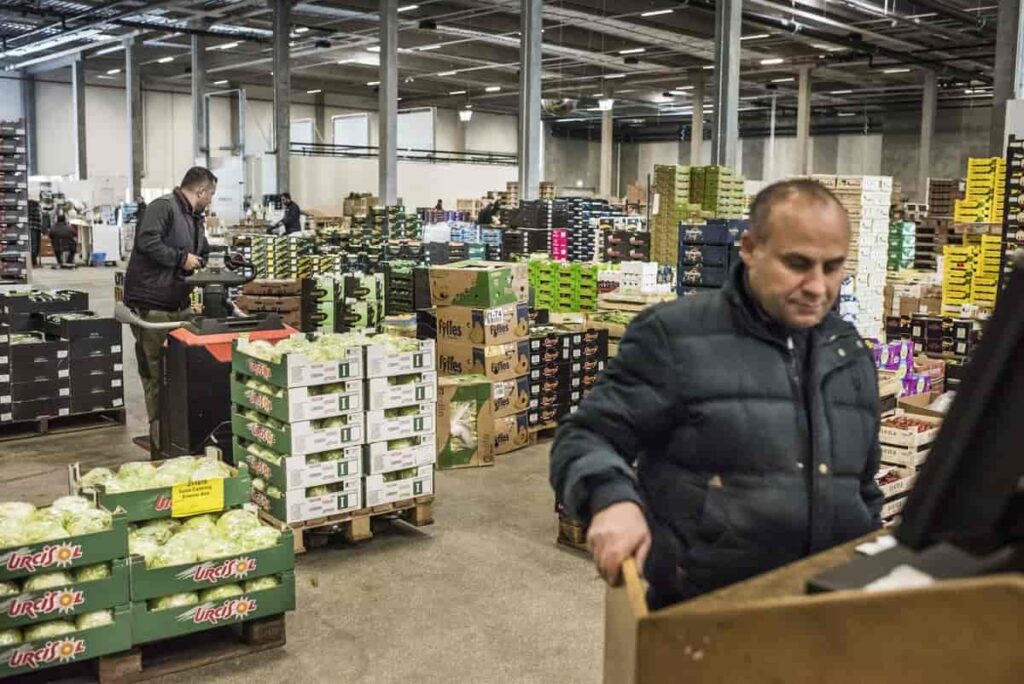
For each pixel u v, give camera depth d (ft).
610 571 4.97
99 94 104.88
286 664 12.07
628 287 29.89
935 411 16.03
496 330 22.17
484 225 68.28
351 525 16.03
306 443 15.26
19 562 10.71
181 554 11.68
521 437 23.22
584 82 105.40
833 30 71.67
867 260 27.20
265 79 107.24
